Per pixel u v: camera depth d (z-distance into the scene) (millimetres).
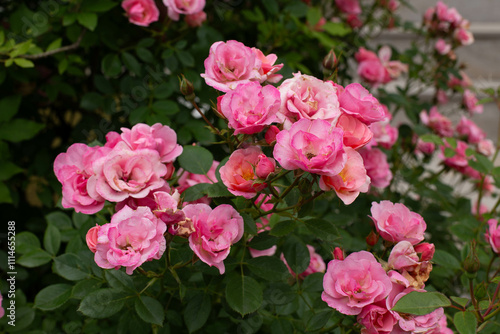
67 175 846
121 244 781
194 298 909
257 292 859
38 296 929
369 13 1900
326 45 1463
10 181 1449
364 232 1276
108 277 876
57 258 940
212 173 955
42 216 1508
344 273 814
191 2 1158
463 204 1439
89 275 938
